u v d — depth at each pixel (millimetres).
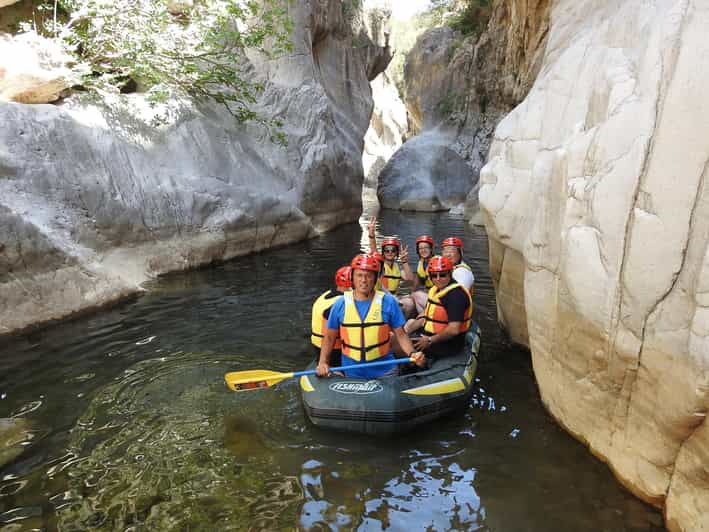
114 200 6844
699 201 2070
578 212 2836
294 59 13062
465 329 4164
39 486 2766
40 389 3895
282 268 8266
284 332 5230
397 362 3564
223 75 9711
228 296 6516
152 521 2512
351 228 13805
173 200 7855
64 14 8203
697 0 2266
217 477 2871
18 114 6121
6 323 4941
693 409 2047
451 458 3062
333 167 13188
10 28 7754
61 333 5051
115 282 6281
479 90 20078
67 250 5758
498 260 5156
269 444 3215
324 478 2879
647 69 2492
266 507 2627
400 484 2826
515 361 4500
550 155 3605
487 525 2498
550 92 3979
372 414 3307
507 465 2967
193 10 9102
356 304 3605
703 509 2137
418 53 24203
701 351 1961
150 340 4941
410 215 17938
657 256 2234
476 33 21594
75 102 7191
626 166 2467
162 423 3438
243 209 9125
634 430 2557
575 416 3145
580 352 2906
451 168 20234
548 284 3311
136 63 7953
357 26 18656
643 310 2340
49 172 6098
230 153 9664
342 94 16359
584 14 4457
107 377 4117
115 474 2877
